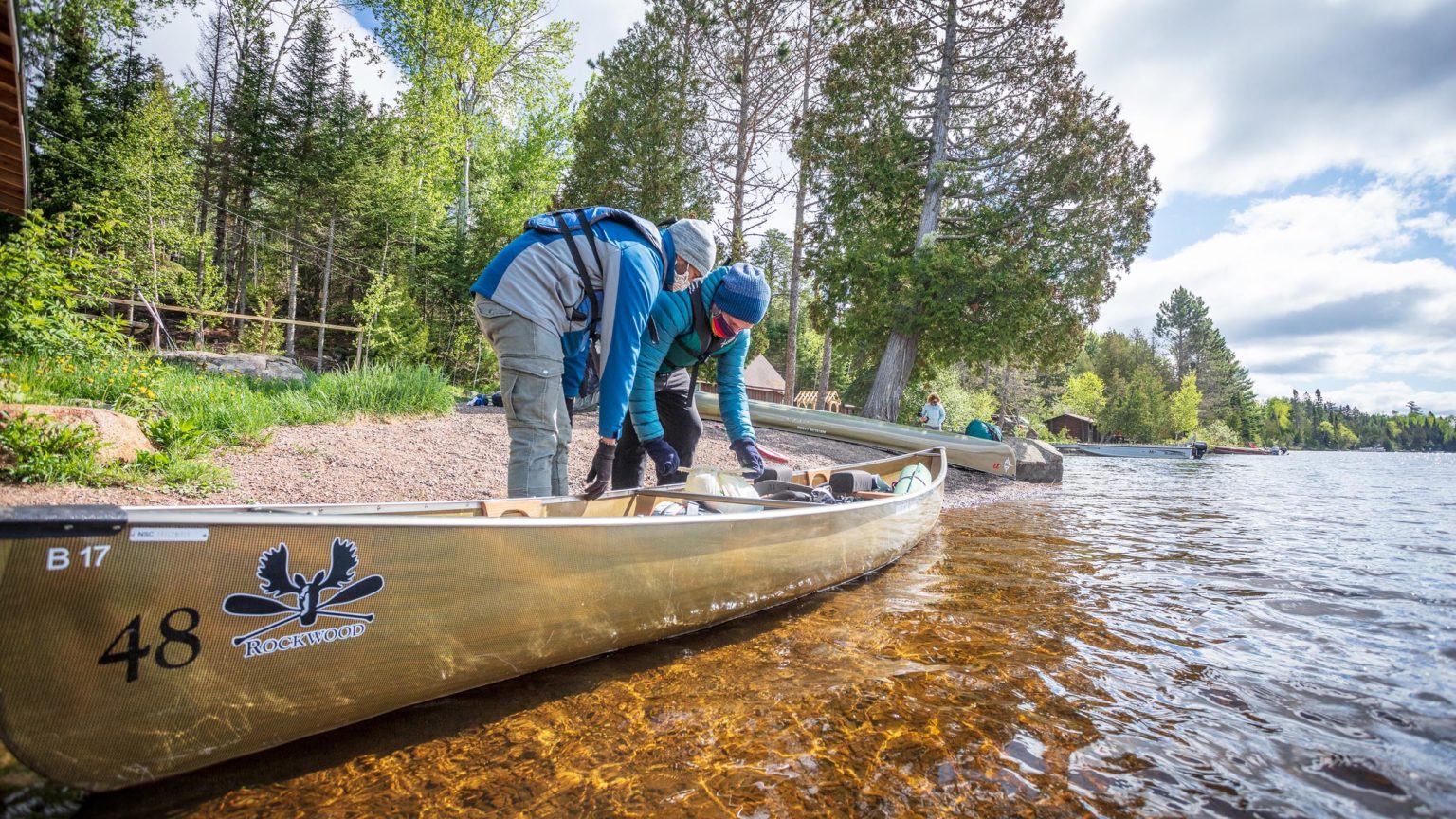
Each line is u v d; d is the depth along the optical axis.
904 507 4.52
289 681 1.63
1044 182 14.92
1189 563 4.82
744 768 1.83
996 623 3.23
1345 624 3.30
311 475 5.03
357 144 23.36
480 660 2.04
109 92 21.30
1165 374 74.62
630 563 2.41
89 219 16.91
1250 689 2.45
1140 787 1.79
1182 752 1.98
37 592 1.26
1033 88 15.19
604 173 17.34
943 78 15.61
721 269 3.62
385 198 24.09
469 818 1.55
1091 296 15.39
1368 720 2.21
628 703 2.21
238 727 1.58
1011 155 15.34
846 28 16.03
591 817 1.58
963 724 2.13
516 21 23.89
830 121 15.81
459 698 2.17
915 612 3.39
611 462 3.04
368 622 1.74
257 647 1.56
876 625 3.16
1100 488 11.88
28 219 6.23
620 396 2.98
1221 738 2.06
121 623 1.37
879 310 15.24
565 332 3.13
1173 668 2.66
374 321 20.94
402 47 23.61
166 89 21.95
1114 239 15.34
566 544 2.17
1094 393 60.53
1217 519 7.50
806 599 3.60
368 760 1.78
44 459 3.80
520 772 1.76
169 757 1.50
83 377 5.51
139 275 18.31
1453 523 7.34
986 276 14.35
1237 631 3.16
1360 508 9.07
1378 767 1.91
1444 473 22.89
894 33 15.34
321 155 23.05
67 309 6.40
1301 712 2.27
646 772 1.79
